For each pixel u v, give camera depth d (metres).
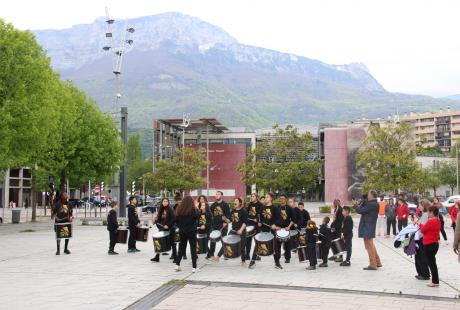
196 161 63.34
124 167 37.09
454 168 94.31
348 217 15.59
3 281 12.05
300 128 100.06
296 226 16.20
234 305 9.58
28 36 32.84
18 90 31.12
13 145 31.28
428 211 12.16
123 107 37.81
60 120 38.56
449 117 166.00
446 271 14.57
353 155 73.75
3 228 31.95
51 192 41.56
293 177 56.88
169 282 11.84
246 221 14.85
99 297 10.23
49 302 9.78
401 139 48.31
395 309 9.53
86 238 23.97
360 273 13.88
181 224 13.63
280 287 11.52
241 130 94.56
